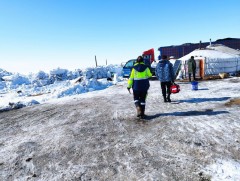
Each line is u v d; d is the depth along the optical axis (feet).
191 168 12.96
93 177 12.83
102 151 16.25
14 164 15.25
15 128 24.21
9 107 36.83
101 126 22.40
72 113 29.35
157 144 16.74
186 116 23.31
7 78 83.71
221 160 13.58
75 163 14.73
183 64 65.26
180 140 17.07
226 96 32.81
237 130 18.29
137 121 23.08
